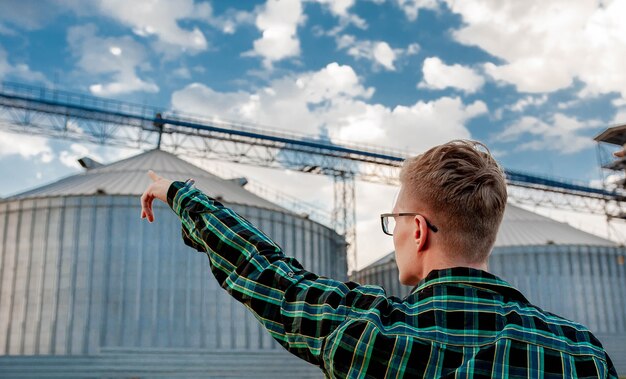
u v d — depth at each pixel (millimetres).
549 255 62219
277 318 2135
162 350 40281
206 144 58438
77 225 43688
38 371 38000
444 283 2027
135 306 42125
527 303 2076
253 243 2322
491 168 2180
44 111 52094
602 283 62312
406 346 1889
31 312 42344
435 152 2227
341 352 1933
